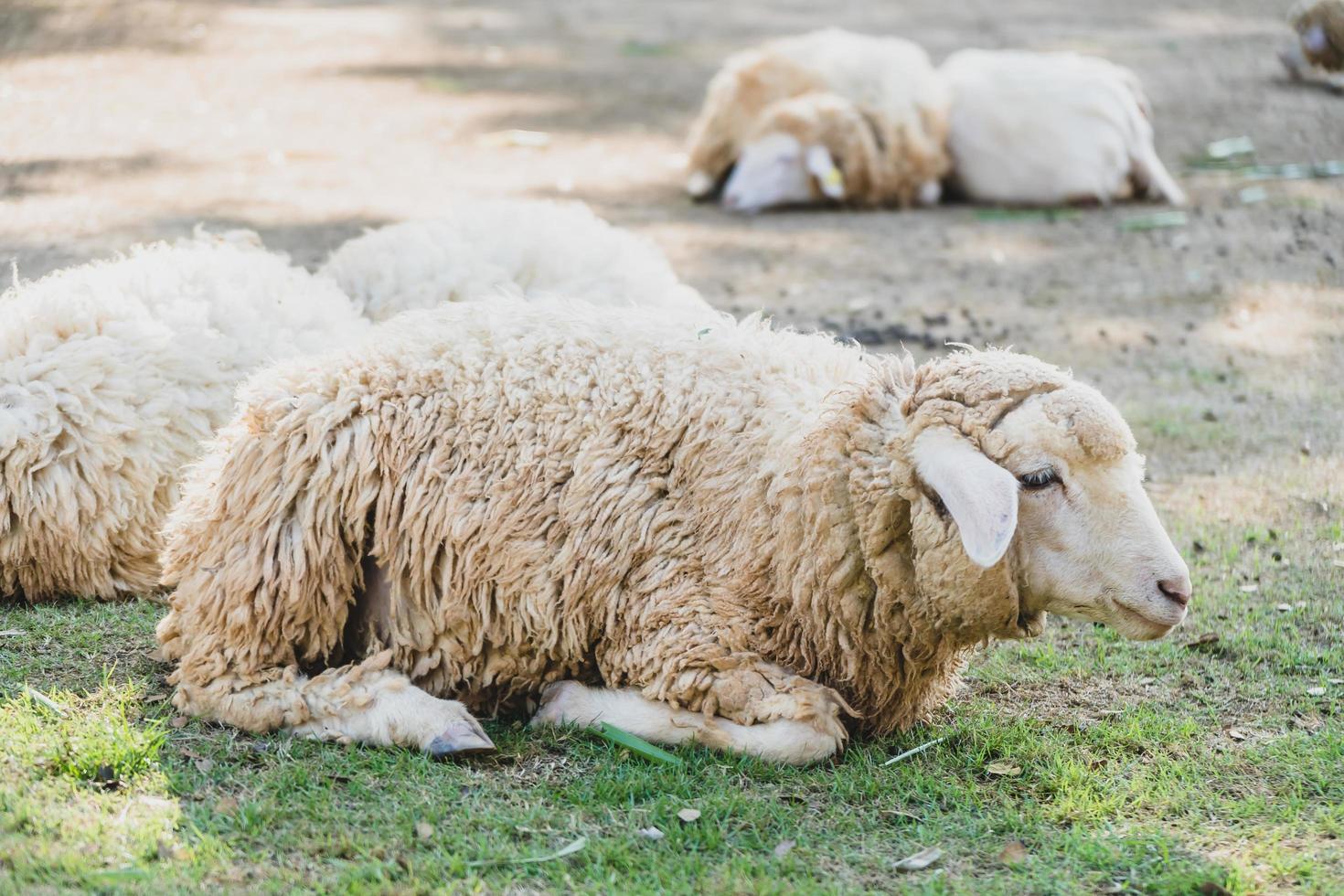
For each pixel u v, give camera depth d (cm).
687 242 1069
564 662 444
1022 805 407
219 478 439
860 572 417
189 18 1941
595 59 1797
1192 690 483
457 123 1419
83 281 561
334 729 422
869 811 398
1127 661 505
